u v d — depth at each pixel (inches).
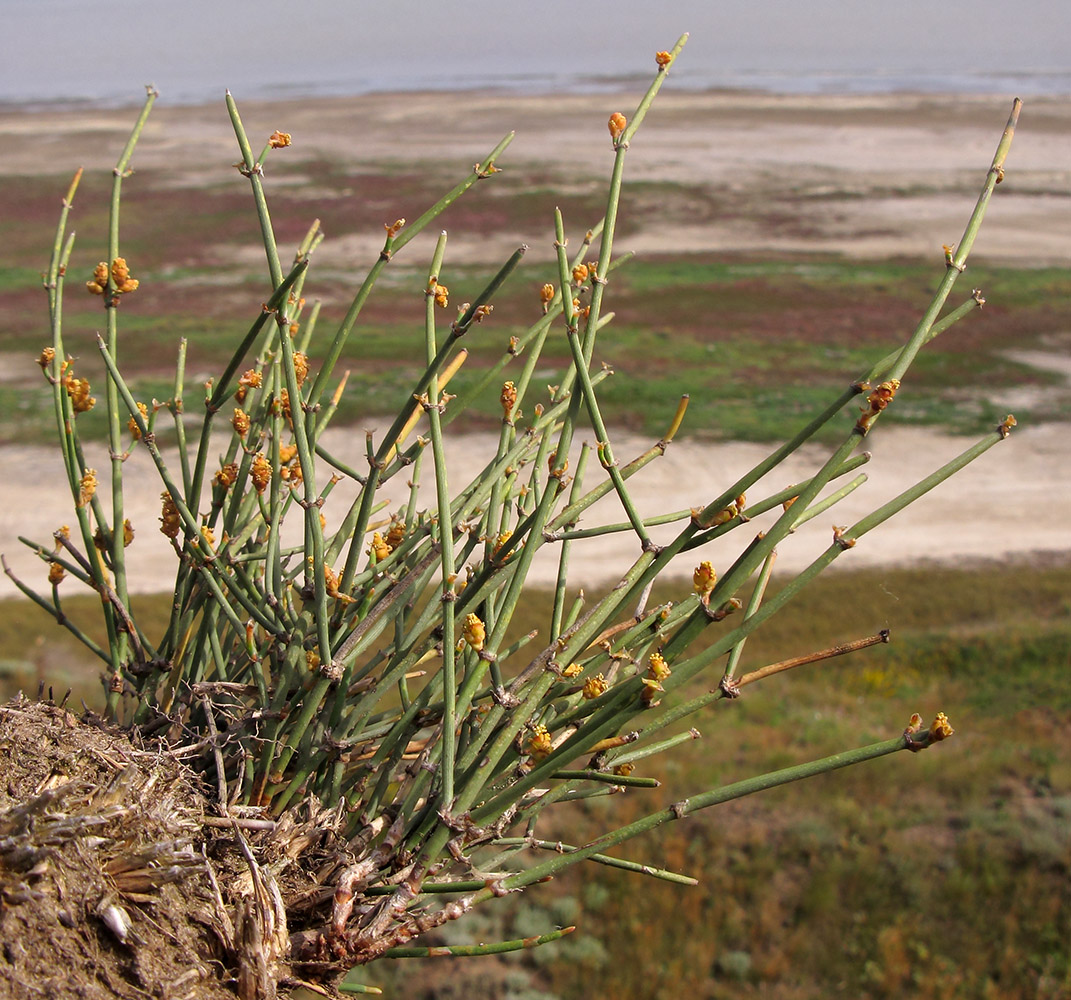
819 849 442.6
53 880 55.1
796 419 924.0
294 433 66.5
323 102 3090.6
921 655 594.2
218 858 64.7
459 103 3002.0
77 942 54.3
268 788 71.0
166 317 1214.3
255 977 57.4
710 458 841.5
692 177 1915.6
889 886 425.7
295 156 2169.0
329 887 64.9
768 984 396.2
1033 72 3794.3
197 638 77.8
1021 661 579.8
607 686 65.6
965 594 660.1
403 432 69.2
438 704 71.0
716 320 1207.6
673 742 70.6
